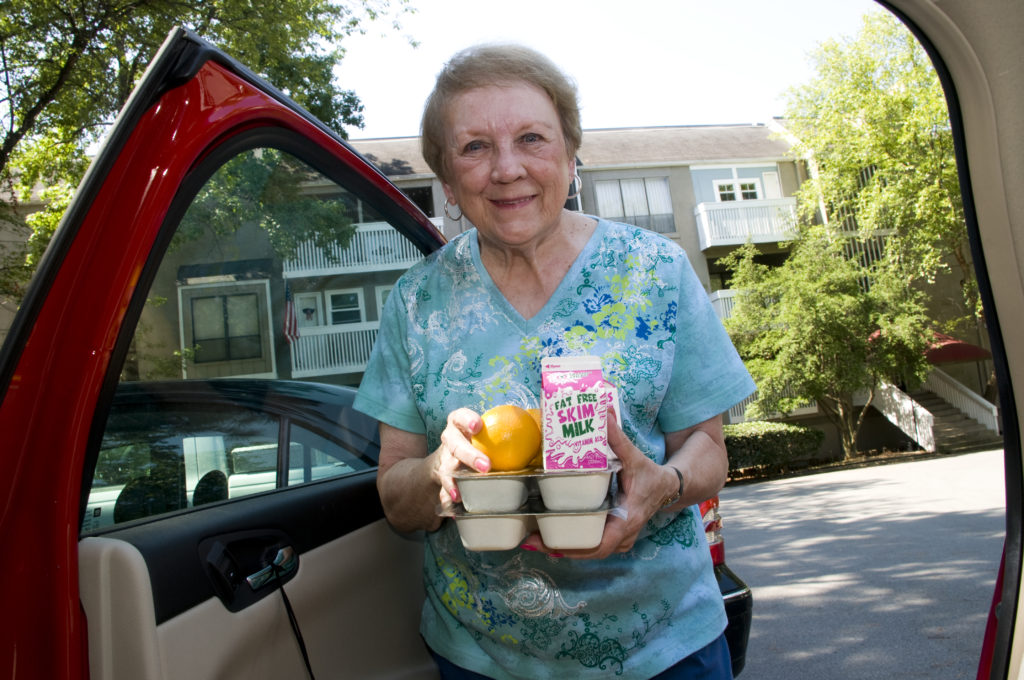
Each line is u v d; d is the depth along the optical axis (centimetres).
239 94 118
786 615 516
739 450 1784
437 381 135
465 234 145
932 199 1834
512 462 108
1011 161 86
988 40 83
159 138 103
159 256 106
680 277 134
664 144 2536
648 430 133
